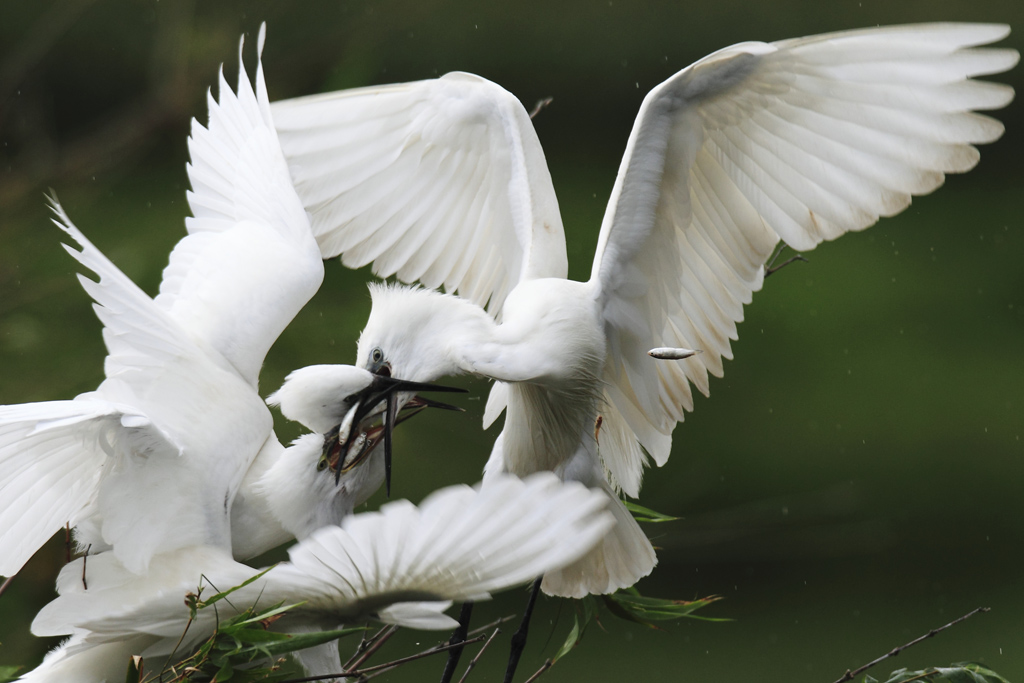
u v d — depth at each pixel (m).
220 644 16.86
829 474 26.00
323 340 18.20
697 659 21.08
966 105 16.97
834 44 16.98
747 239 17.14
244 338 17.14
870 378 30.03
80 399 16.91
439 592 16.77
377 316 17.19
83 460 16.88
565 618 21.84
